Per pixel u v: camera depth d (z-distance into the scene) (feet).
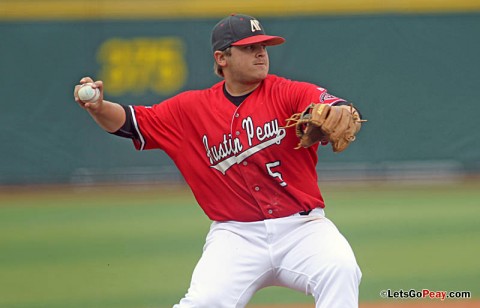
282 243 49.52
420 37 164.35
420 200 142.31
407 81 165.07
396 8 164.04
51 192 161.58
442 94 165.07
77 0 163.73
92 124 166.40
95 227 123.34
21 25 164.14
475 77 164.76
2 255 104.78
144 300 79.87
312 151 50.65
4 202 151.02
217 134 50.34
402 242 107.24
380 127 165.27
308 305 78.13
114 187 165.48
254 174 49.90
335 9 163.94
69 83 165.37
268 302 79.71
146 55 164.86
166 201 147.95
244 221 50.42
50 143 165.78
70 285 87.51
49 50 164.66
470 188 154.30
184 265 95.71
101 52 164.76
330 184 163.84
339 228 117.50
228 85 51.16
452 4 163.73
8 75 164.76
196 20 164.66
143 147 52.60
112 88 164.76
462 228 115.75
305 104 48.37
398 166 165.58
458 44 164.45
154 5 164.35
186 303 48.21
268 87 50.49
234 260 49.32
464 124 164.86
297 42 164.45
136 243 110.01
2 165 165.68
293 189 49.80
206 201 51.57
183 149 51.60
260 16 164.25
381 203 139.64
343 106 45.85
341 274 47.21
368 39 164.35
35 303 79.97
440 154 165.58
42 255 104.12
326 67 164.66
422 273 89.76
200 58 165.07
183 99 51.78
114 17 164.35
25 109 165.17
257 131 49.62
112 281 88.74
